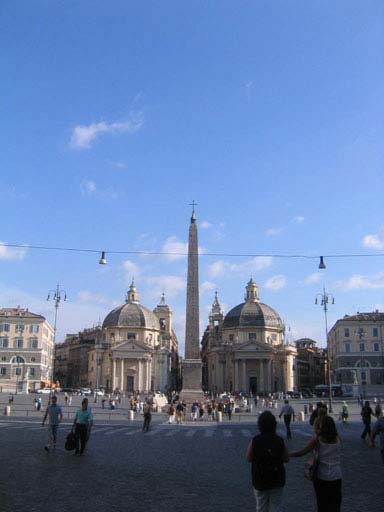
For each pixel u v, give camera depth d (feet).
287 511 36.83
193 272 203.51
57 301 222.07
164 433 102.94
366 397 299.38
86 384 440.86
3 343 348.59
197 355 202.28
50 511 35.47
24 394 285.23
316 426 29.17
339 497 28.14
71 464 55.11
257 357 380.17
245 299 421.59
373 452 71.00
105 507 36.81
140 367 378.12
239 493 41.88
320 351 553.23
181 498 39.88
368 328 360.07
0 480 45.75
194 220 207.62
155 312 480.64
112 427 117.39
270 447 26.96
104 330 404.36
